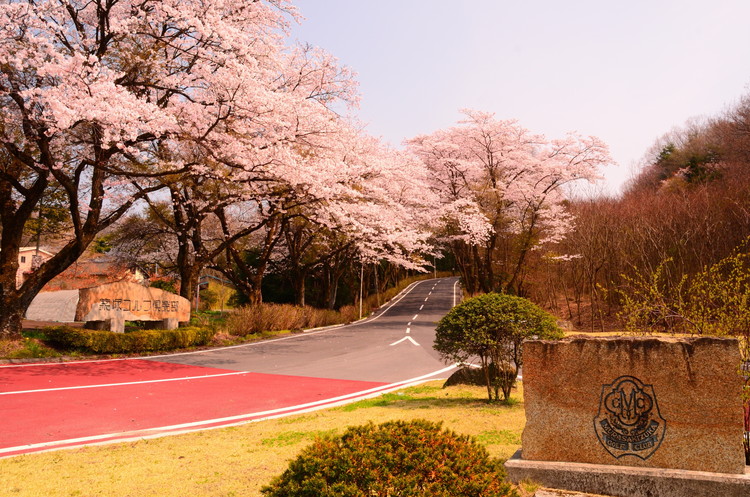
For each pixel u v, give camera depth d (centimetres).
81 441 776
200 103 1736
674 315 664
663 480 485
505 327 916
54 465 616
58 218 2620
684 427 500
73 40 1546
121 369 1489
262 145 1761
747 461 525
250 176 1816
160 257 3109
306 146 2061
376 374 1482
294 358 1812
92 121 1362
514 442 668
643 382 518
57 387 1197
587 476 509
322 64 2366
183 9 1580
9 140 1452
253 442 724
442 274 9069
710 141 4553
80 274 3775
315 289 4438
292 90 2353
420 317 3831
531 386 559
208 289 5175
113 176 1988
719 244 2611
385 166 2566
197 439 751
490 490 347
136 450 687
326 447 375
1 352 1493
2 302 1573
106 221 1791
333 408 986
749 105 4056
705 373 499
